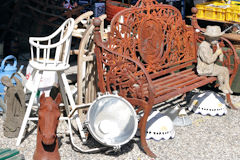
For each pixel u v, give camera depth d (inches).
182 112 188.7
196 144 166.4
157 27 198.2
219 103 201.9
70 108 185.2
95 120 151.7
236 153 158.1
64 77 162.6
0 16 122.3
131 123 151.6
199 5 335.9
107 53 165.0
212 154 156.8
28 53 321.1
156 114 173.6
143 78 156.1
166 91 175.2
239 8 315.6
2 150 140.2
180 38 215.5
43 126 131.3
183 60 218.7
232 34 253.3
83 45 171.3
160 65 202.4
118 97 154.1
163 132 168.7
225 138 173.2
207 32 197.6
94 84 186.7
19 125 167.2
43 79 185.8
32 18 125.8
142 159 150.6
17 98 167.8
